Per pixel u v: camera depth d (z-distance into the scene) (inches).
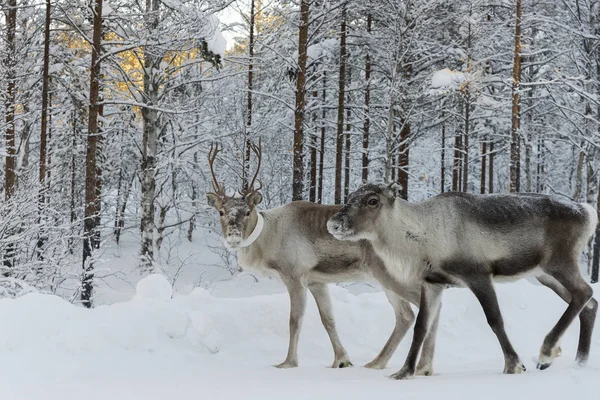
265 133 806.5
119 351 230.1
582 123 848.9
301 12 636.7
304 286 265.9
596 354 261.1
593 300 220.8
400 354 292.2
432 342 227.3
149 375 213.9
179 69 671.8
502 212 218.4
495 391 149.6
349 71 853.2
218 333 268.2
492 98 820.0
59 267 447.2
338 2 674.2
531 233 216.7
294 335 256.4
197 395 166.9
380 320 320.5
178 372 220.7
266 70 753.6
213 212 833.5
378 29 768.9
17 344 217.9
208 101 797.2
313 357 277.7
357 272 266.1
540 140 1083.3
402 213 221.9
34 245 460.1
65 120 749.9
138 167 836.0
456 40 773.3
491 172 1075.9
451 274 218.7
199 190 913.5
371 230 221.9
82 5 567.8
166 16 601.3
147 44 563.5
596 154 898.7
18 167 585.0
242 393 165.3
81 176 774.5
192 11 581.9
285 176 916.0
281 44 717.3
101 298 604.1
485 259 217.2
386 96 836.0
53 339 225.5
